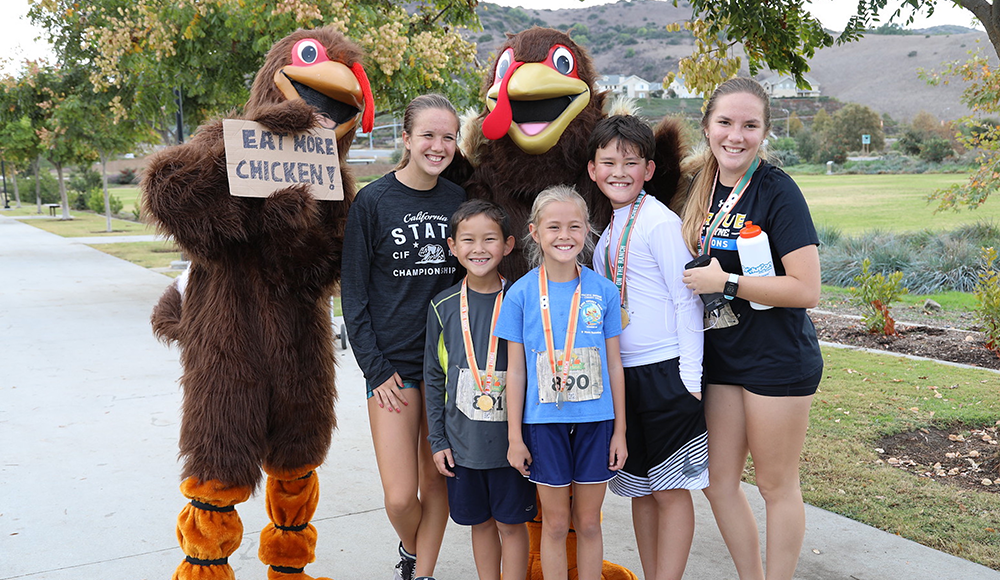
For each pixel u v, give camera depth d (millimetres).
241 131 2631
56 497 4316
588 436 2750
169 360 7754
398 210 2949
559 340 2730
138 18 9062
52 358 7844
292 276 2797
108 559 3584
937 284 11297
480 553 2992
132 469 4762
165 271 15547
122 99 12148
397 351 2996
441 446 2887
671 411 2807
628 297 2865
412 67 8594
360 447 5211
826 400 5895
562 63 3066
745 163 2742
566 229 2699
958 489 4191
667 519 2934
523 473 2781
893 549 3508
